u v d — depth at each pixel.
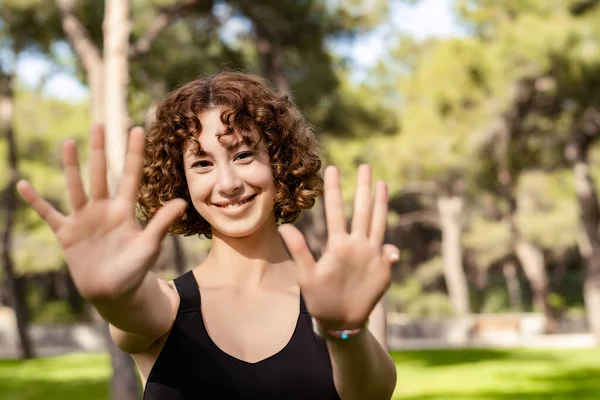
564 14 14.62
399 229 33.59
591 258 20.48
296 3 12.89
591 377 12.83
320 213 18.28
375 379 1.44
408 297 30.39
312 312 1.30
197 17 12.02
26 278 28.14
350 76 19.56
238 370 1.52
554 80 14.98
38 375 15.43
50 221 1.24
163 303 1.47
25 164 22.62
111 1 9.07
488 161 18.78
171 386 1.52
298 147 1.71
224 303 1.60
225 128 1.60
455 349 19.77
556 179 25.30
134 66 12.55
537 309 31.38
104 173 1.25
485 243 30.66
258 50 13.89
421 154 19.41
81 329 25.30
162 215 1.27
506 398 10.59
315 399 1.52
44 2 11.87
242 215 1.60
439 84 17.31
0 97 18.23
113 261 1.25
